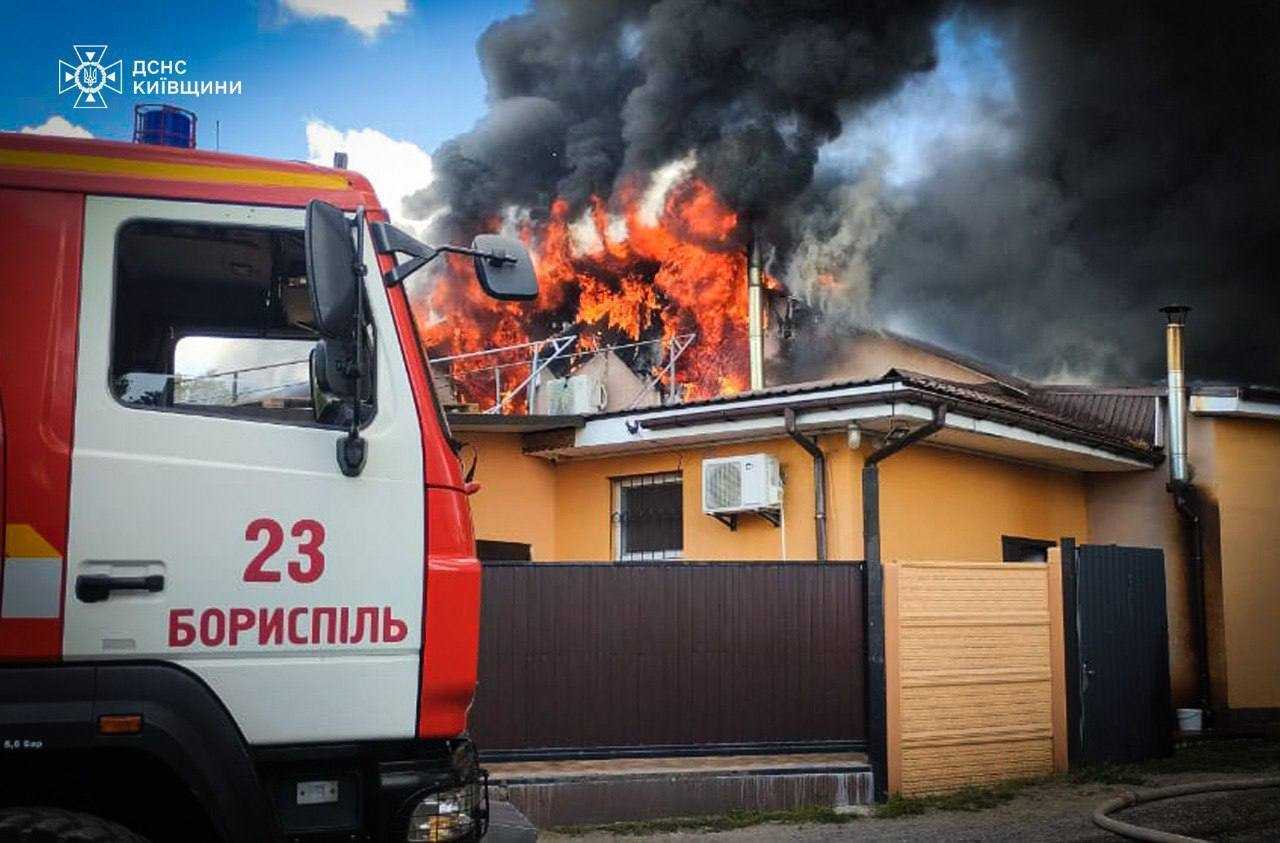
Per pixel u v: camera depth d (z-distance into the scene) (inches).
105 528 163.3
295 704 167.9
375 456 176.2
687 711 397.1
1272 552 619.5
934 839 348.5
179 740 160.9
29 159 172.7
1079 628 462.6
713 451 550.3
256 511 169.8
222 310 188.1
